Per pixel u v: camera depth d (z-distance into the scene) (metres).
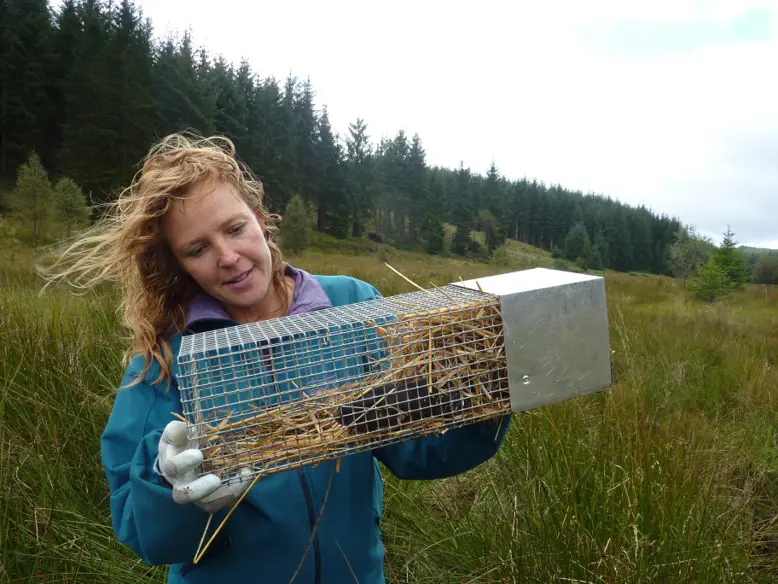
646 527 2.26
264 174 50.22
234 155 1.75
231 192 1.47
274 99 56.31
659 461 2.56
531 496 2.54
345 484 1.54
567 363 1.27
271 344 1.26
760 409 4.28
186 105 39.81
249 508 1.44
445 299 1.44
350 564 1.54
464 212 71.31
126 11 46.56
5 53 42.50
